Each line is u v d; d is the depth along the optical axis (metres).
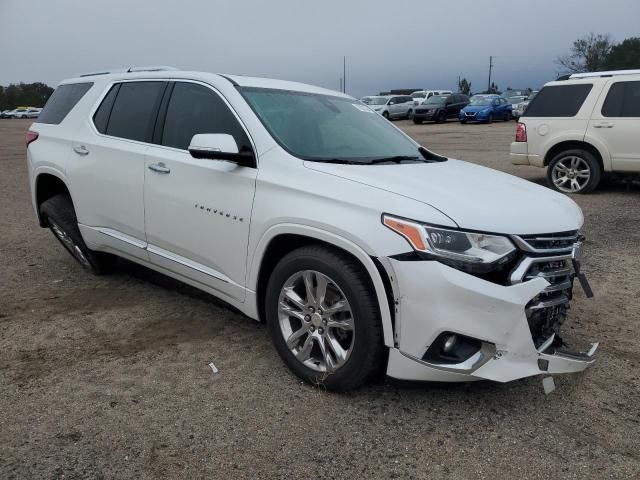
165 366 3.57
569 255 3.11
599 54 61.25
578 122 9.40
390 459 2.71
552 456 2.75
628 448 2.82
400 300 2.84
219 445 2.80
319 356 3.31
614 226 7.41
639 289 5.08
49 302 4.65
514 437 2.89
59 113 5.28
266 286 3.57
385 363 3.07
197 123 3.97
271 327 3.43
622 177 9.65
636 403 3.23
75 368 3.53
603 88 9.19
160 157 4.05
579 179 9.67
